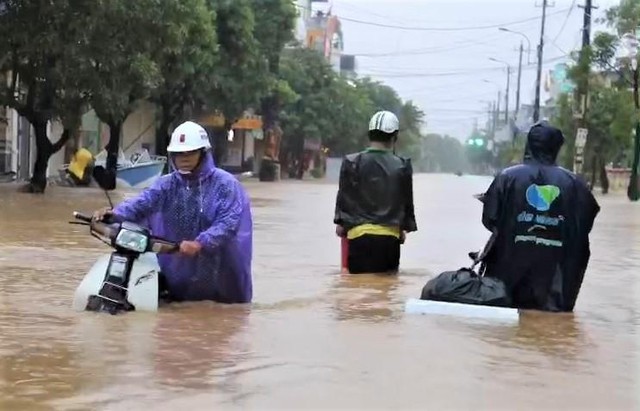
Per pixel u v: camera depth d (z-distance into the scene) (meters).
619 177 59.00
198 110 47.53
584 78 38.53
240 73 41.94
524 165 8.28
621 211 28.61
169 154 7.95
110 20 22.34
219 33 40.59
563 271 8.15
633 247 15.14
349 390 5.01
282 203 25.97
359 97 83.50
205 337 6.36
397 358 5.82
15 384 4.97
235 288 7.93
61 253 11.28
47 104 23.86
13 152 34.25
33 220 16.12
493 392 5.07
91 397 4.75
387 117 10.51
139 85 24.08
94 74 22.66
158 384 5.04
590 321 7.64
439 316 7.49
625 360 6.05
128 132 48.00
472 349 6.19
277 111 60.41
